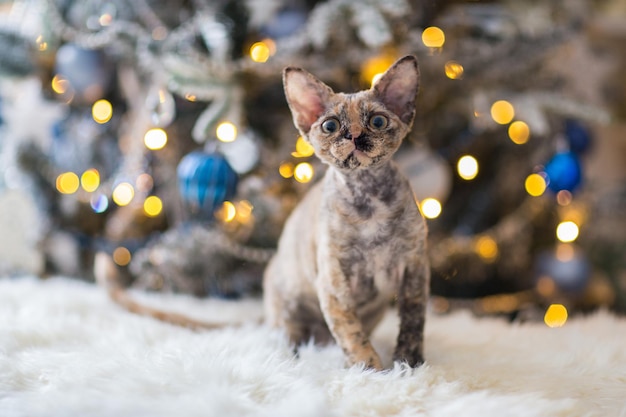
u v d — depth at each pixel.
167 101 1.05
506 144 1.23
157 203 1.20
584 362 0.77
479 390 0.67
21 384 0.67
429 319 1.01
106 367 0.68
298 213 0.84
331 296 0.74
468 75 1.09
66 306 0.93
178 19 1.14
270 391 0.64
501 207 1.25
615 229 1.32
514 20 1.09
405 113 0.74
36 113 1.27
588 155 1.34
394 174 0.73
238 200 1.09
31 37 1.18
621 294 1.24
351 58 1.01
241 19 1.09
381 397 0.63
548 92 1.16
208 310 1.03
